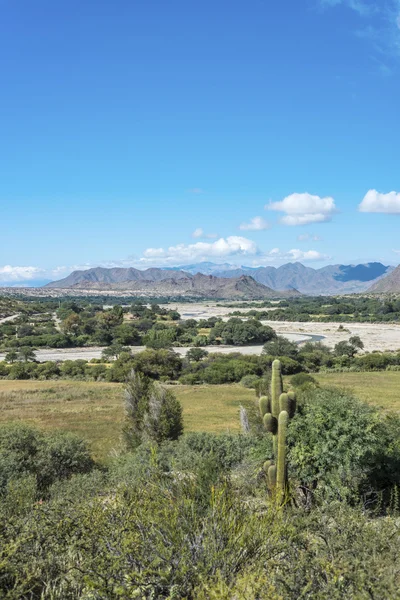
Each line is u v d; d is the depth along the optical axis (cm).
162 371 7519
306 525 538
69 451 1984
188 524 482
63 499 688
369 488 1031
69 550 482
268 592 364
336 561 419
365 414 1092
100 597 396
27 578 425
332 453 985
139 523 478
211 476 636
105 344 12381
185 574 412
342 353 9319
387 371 7756
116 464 1841
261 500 802
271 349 9100
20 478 1527
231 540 458
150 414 2581
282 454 831
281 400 861
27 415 4131
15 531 521
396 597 369
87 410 4372
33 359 9381
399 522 616
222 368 7412
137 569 422
